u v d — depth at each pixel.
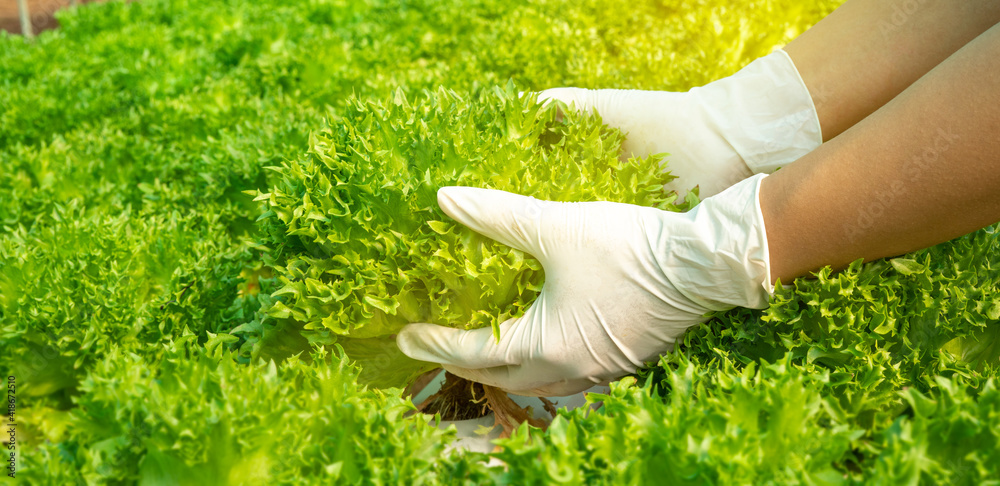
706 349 2.10
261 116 3.82
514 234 1.98
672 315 2.06
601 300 2.04
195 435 1.54
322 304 2.03
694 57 4.21
